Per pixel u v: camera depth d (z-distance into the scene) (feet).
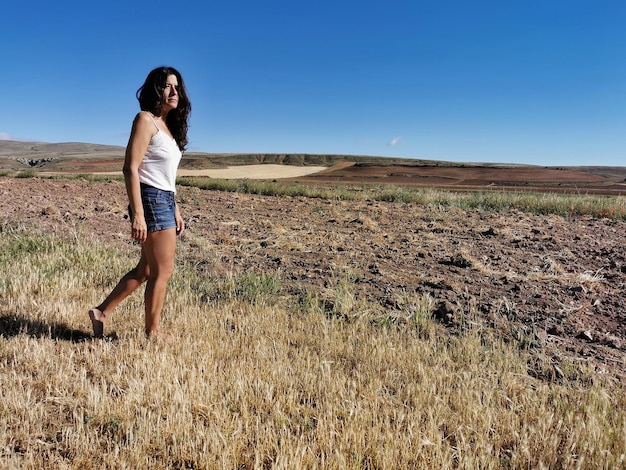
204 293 16.20
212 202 42.63
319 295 16.29
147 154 10.73
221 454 7.42
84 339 11.83
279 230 28.17
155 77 10.85
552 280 18.93
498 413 9.05
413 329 13.35
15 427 7.98
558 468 7.68
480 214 39.14
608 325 14.55
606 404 9.23
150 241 11.00
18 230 22.06
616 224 35.70
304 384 9.92
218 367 10.44
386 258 22.15
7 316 12.57
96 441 7.67
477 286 17.93
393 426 8.51
